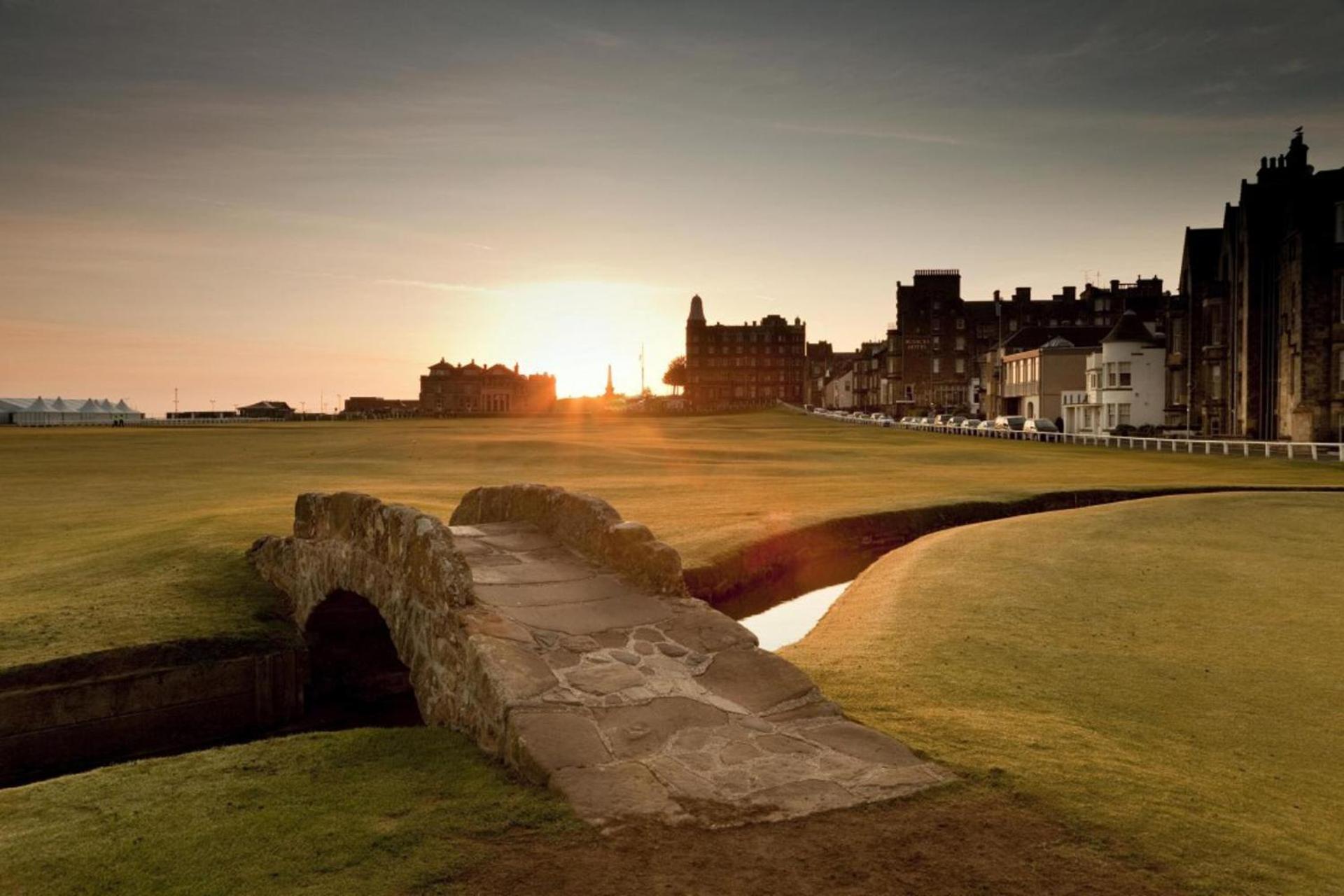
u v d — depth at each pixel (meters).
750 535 21.09
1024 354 92.31
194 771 7.03
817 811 6.00
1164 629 12.98
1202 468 40.75
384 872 5.34
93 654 11.73
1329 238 51.19
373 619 13.66
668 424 110.12
